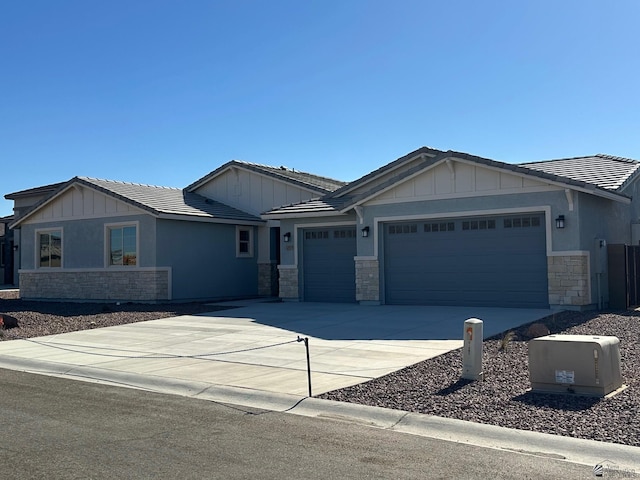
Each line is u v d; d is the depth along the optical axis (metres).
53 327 17.06
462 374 9.45
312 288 22.72
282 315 18.33
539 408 7.77
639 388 8.60
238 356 12.13
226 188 27.66
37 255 26.36
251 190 26.97
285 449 6.47
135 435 7.00
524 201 17.48
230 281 25.34
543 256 17.52
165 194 25.78
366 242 20.28
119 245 23.86
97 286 24.22
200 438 6.88
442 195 18.81
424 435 7.08
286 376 10.20
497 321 15.20
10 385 10.09
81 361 12.09
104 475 5.65
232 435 7.02
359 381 9.73
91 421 7.66
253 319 17.69
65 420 7.71
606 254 17.73
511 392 8.59
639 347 11.49
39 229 26.20
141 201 23.11
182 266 23.55
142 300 22.92
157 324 17.30
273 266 26.45
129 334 15.55
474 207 18.25
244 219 25.47
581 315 15.75
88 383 10.29
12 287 37.22
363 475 5.68
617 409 7.60
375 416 7.88
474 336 9.37
